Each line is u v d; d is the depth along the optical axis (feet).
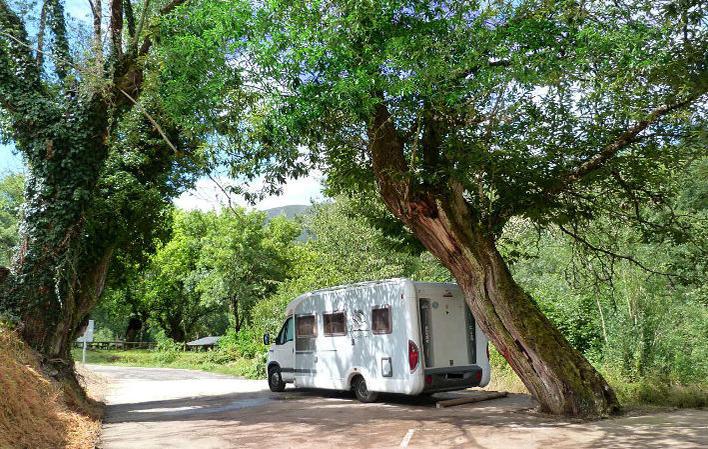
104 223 51.06
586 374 34.58
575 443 25.64
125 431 32.35
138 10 47.88
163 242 63.00
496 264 37.37
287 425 33.19
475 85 31.58
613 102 34.53
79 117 43.29
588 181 41.06
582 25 31.71
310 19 31.19
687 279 44.75
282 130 33.81
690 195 51.60
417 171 37.32
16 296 40.81
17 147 44.57
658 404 38.42
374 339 43.27
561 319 58.18
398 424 32.42
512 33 31.27
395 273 88.28
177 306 204.74
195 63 34.42
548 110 37.11
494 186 39.78
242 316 178.91
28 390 30.35
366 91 31.86
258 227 168.86
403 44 30.50
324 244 94.17
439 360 41.55
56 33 44.80
